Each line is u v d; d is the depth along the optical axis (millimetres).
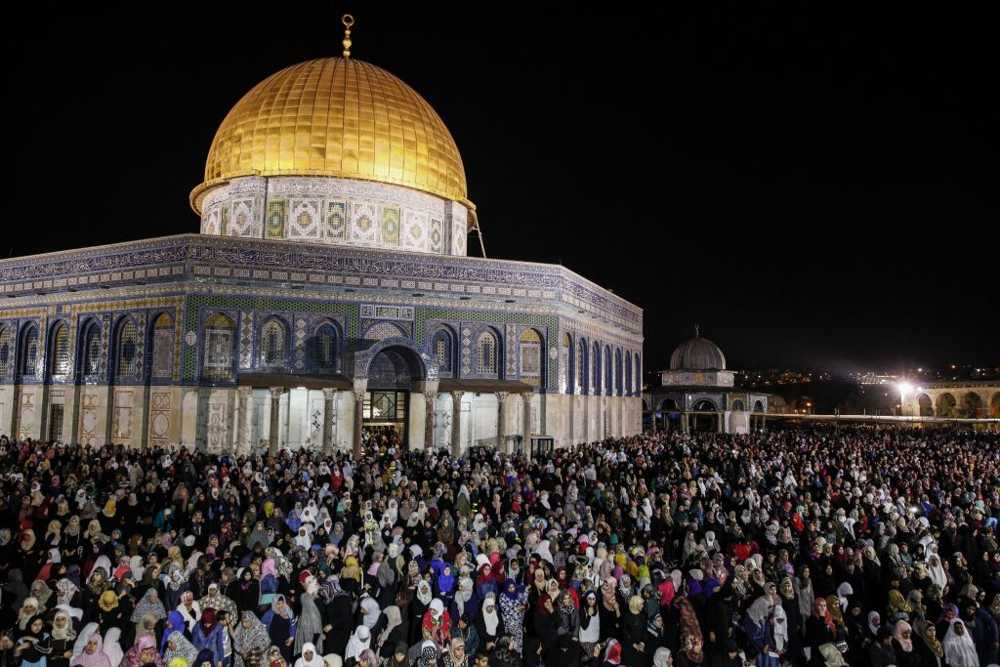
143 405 24562
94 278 26266
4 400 28094
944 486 18875
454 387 26188
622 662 8523
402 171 29500
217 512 13781
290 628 8578
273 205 28656
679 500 15930
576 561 10117
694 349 53625
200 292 24141
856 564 11258
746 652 8898
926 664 8320
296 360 25219
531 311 28734
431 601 8414
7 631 7562
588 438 33469
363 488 16375
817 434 45406
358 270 26266
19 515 12422
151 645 7043
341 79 30062
